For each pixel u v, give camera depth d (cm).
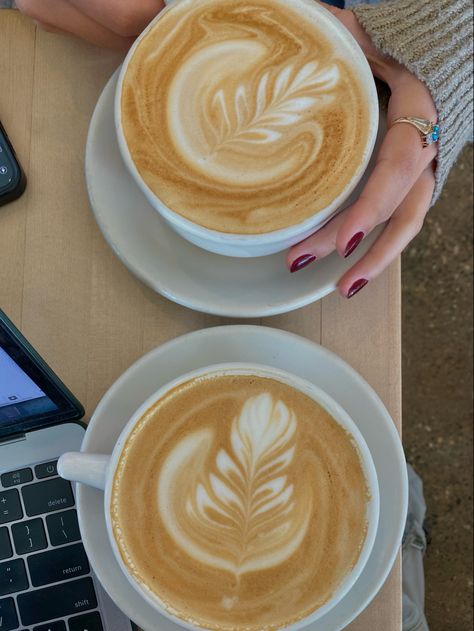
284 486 51
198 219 51
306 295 56
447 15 63
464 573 121
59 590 55
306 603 49
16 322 59
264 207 51
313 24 54
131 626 55
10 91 63
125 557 50
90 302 60
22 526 56
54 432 57
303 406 52
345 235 54
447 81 60
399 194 57
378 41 60
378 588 51
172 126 53
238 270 57
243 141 53
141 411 51
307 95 53
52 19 62
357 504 51
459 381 128
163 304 60
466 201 134
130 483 51
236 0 55
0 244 61
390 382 59
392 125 60
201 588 50
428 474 125
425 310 131
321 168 52
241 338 55
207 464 51
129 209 58
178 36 54
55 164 62
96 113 58
